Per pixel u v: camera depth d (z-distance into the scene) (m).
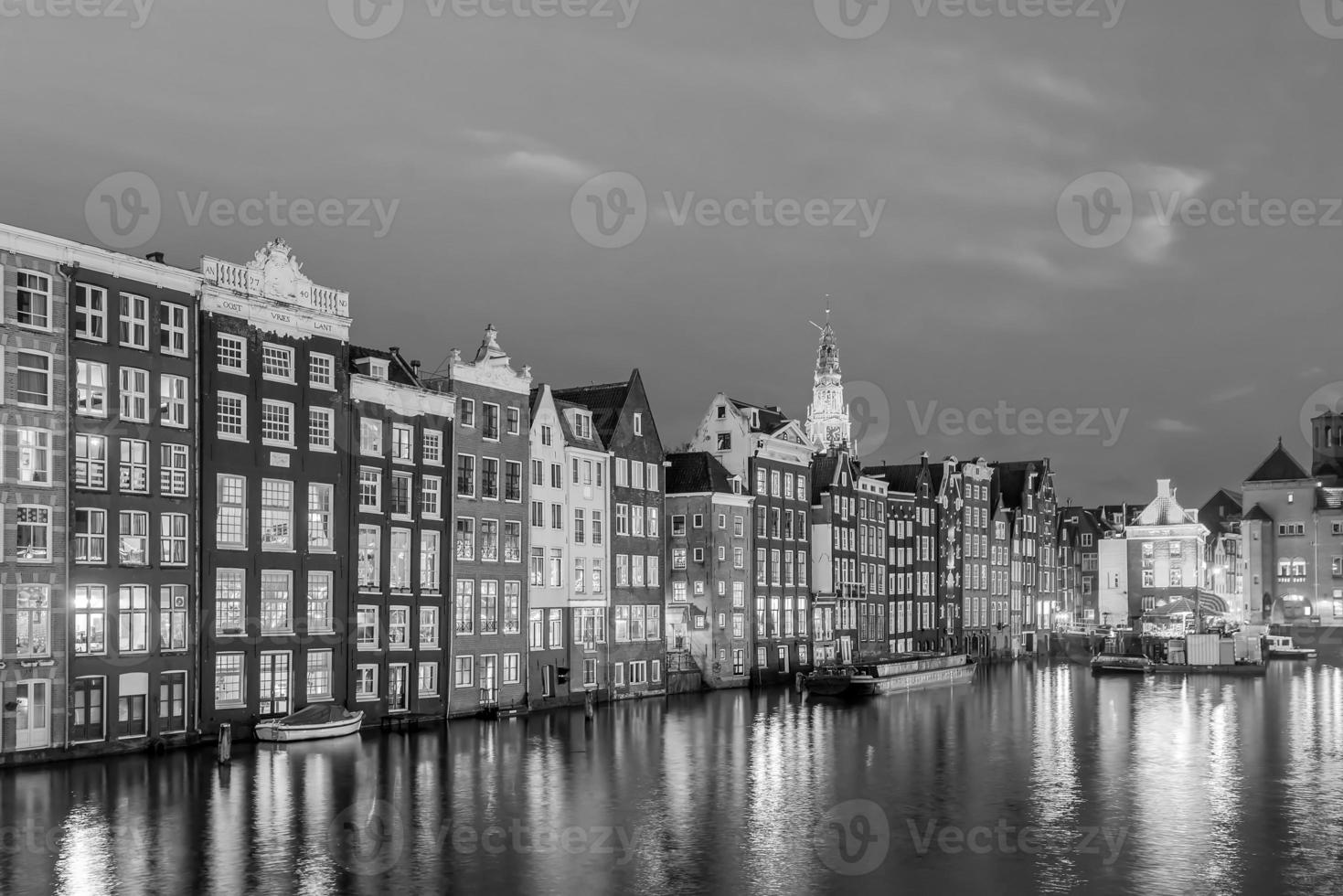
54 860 37.66
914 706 88.94
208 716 58.94
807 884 37.41
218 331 60.56
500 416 78.81
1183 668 125.25
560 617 84.00
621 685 90.25
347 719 64.25
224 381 60.78
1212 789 52.81
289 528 63.75
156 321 57.72
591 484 88.00
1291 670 129.50
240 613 60.84
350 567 66.94
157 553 57.03
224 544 60.38
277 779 50.66
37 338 53.06
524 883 36.97
